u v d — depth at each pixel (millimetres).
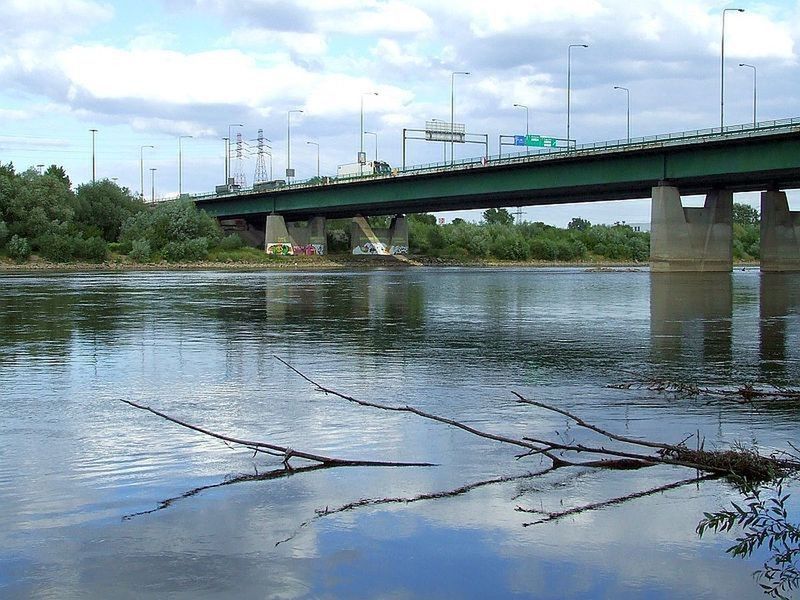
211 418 13867
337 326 30969
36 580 7195
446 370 19516
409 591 6965
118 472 10555
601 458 11125
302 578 7223
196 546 7980
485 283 72188
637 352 22953
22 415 14133
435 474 10422
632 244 194000
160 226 142125
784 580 7090
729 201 94750
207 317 35125
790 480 9891
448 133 142500
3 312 37750
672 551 7840
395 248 163500
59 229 128500
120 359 21531
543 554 7754
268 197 146625
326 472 10531
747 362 21000
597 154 88438
